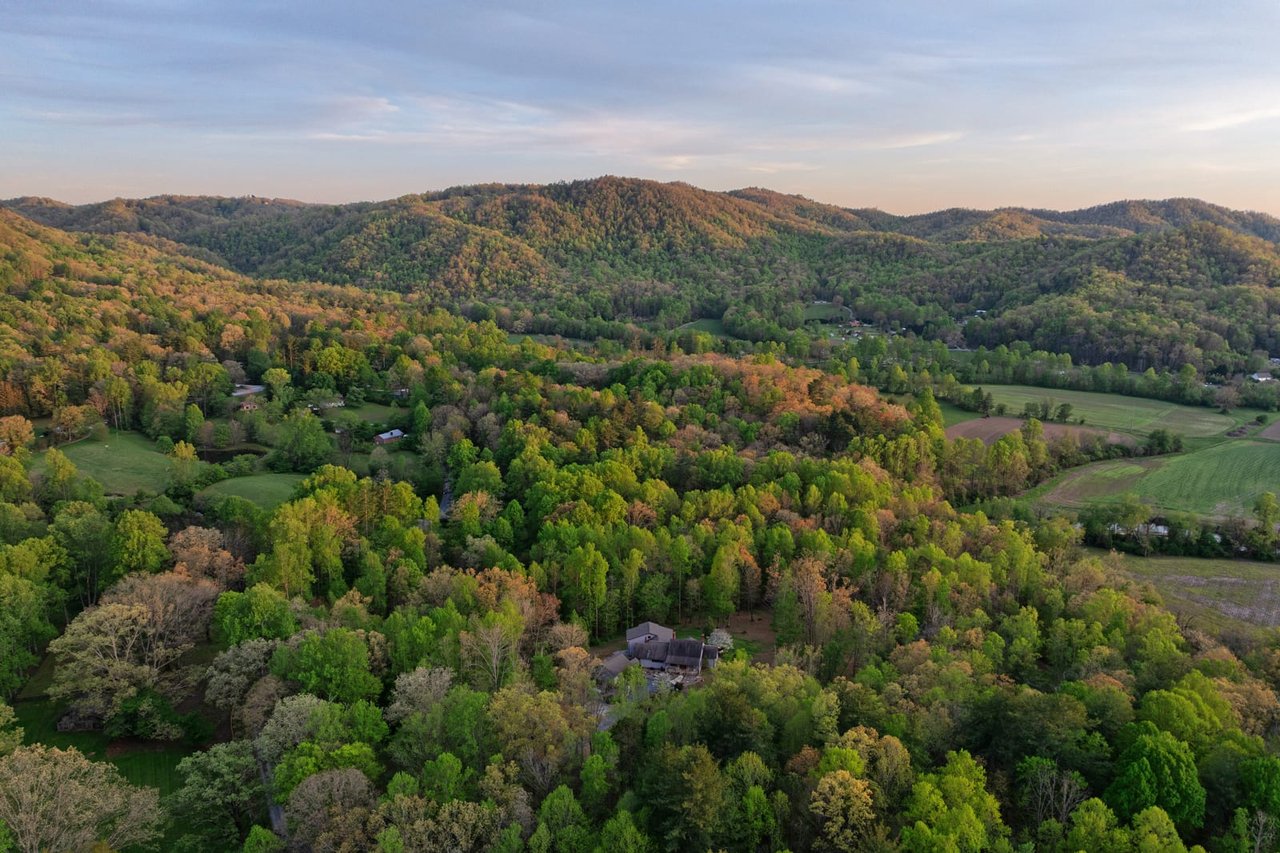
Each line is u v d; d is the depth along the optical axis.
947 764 64.94
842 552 111.56
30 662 91.19
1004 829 58.75
